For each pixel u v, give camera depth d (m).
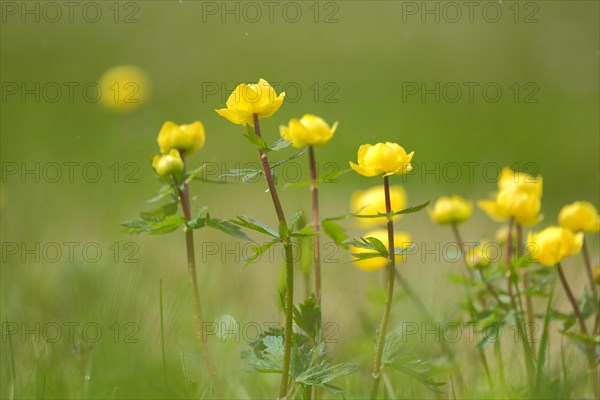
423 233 8.58
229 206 9.52
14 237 8.05
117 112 13.70
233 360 4.92
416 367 3.44
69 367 4.57
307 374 3.35
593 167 13.16
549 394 3.90
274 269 7.37
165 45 18.41
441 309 5.40
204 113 14.98
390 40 18.59
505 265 4.52
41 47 18.77
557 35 18.19
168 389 3.75
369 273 7.15
